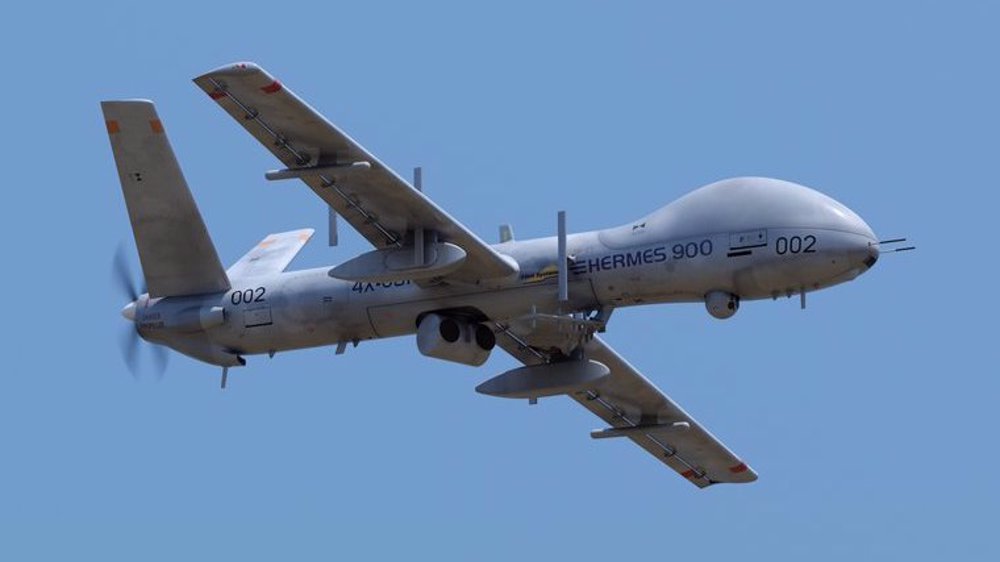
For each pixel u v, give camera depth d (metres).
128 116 77.00
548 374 81.50
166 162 78.69
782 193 75.25
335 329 80.94
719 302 75.62
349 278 75.50
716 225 75.19
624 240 76.38
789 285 75.31
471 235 74.56
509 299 77.50
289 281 81.75
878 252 74.88
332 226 75.12
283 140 71.50
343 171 71.88
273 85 68.75
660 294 76.56
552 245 77.06
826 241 74.19
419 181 74.56
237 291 82.31
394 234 75.62
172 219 80.88
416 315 79.31
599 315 77.62
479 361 79.00
